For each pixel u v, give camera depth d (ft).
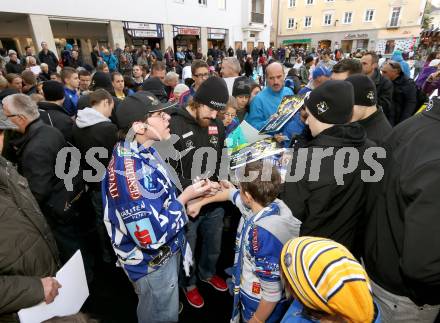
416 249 2.54
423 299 3.05
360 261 4.44
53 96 8.14
